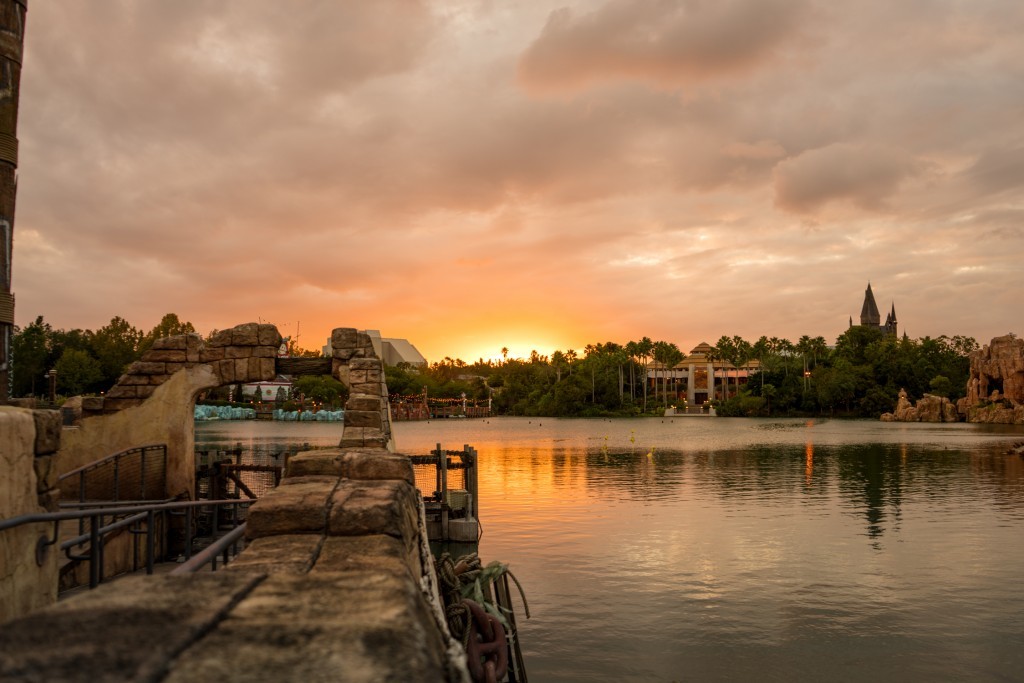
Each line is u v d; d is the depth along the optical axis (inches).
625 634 591.5
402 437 3496.6
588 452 2456.9
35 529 221.6
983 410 5108.3
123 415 687.1
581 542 928.3
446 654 93.8
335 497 166.4
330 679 54.3
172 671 54.4
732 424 4923.7
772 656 545.3
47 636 60.2
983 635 587.5
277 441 3053.6
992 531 999.6
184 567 144.3
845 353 6643.7
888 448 2596.0
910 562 820.6
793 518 1103.0
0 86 307.7
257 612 69.7
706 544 914.1
